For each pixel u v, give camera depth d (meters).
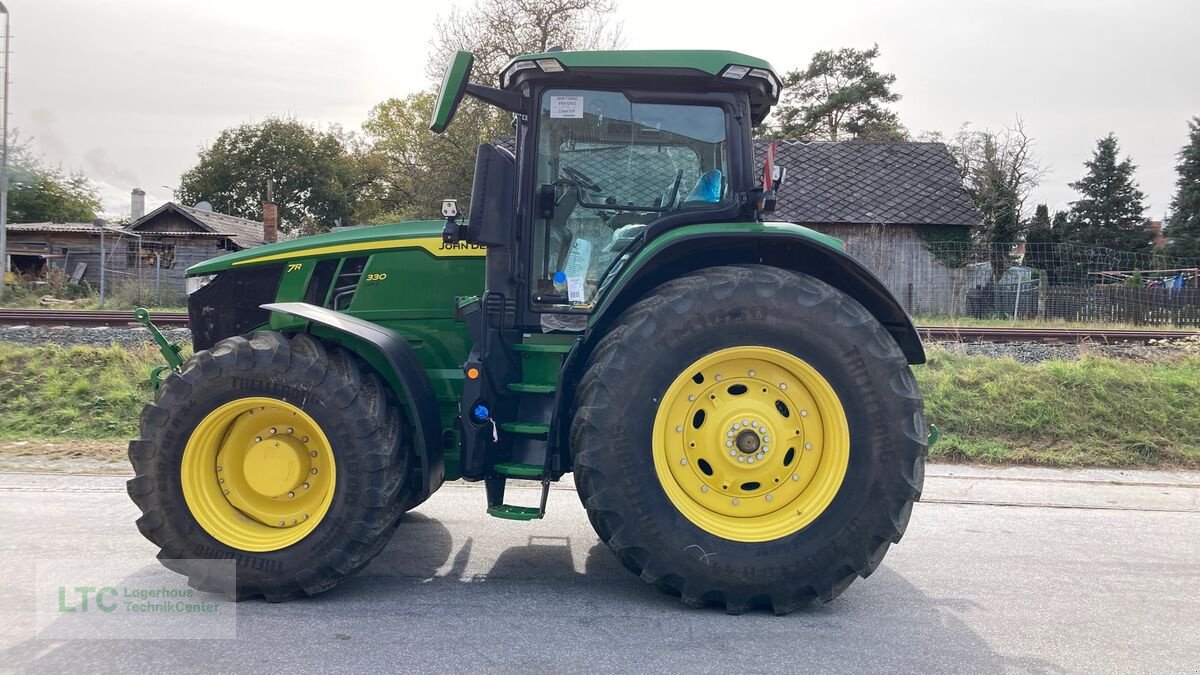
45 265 25.36
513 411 3.67
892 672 2.85
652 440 3.29
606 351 3.34
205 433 3.39
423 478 3.44
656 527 3.27
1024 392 7.40
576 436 3.33
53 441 6.68
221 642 2.98
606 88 3.71
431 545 4.25
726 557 3.27
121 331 9.70
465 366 3.55
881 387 3.30
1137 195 34.31
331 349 3.58
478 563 3.98
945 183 20.78
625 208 3.73
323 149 48.28
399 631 3.11
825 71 37.03
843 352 3.31
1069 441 6.86
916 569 4.00
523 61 3.59
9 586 3.51
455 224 3.65
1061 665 2.94
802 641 3.10
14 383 7.71
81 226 25.97
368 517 3.35
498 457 3.58
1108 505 5.31
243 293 4.32
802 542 3.29
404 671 2.76
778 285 3.34
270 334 3.51
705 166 3.74
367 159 49.38
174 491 3.35
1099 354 8.86
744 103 3.73
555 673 2.77
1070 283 18.67
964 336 10.58
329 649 2.93
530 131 3.70
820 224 19.34
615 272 3.64
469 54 3.44
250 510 3.44
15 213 37.66
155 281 21.75
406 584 3.66
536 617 3.28
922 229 19.58
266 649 2.93
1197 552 4.32
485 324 3.62
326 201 48.22
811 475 3.42
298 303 3.72
